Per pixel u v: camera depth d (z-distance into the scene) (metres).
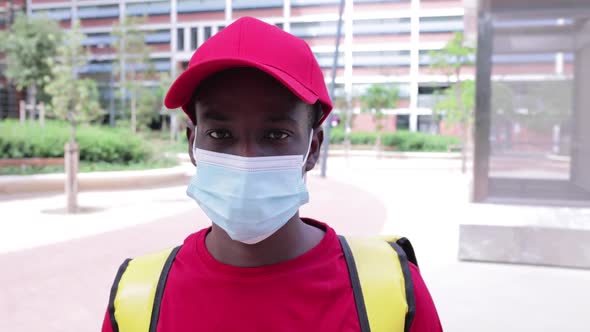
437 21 32.59
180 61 48.69
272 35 1.08
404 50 34.28
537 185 6.77
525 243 5.86
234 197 1.12
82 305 4.42
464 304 4.50
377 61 35.25
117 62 33.97
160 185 13.95
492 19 6.78
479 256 5.98
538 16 6.66
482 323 4.07
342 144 37.56
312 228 1.30
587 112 6.69
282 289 1.11
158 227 7.99
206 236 1.28
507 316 4.22
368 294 1.14
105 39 51.00
